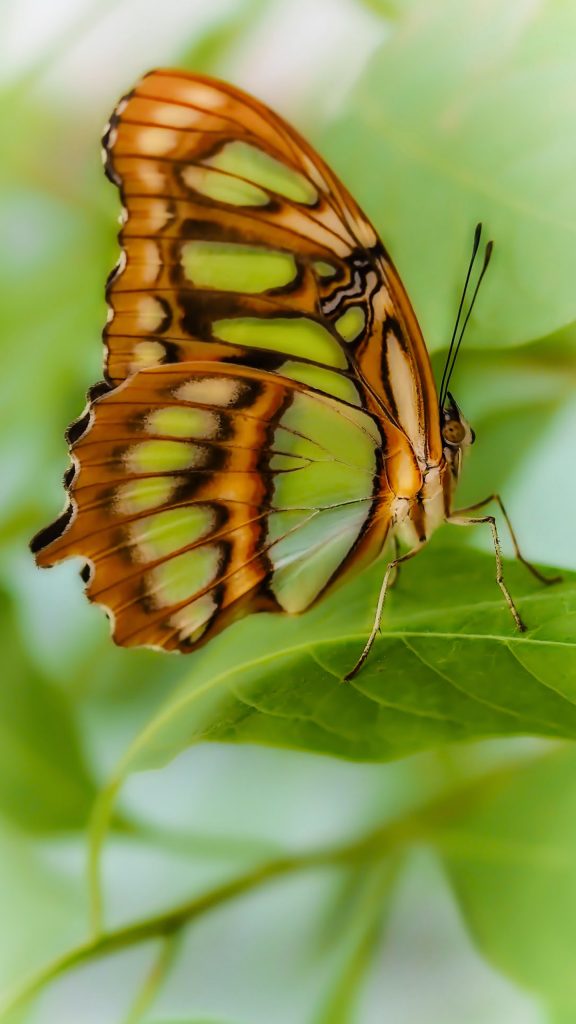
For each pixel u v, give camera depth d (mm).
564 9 625
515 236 626
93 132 647
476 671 614
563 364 643
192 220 624
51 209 646
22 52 648
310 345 630
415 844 635
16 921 654
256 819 663
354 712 613
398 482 635
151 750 623
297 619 636
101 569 629
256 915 654
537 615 619
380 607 623
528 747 638
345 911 646
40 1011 634
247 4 645
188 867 658
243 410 630
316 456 635
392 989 645
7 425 650
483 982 646
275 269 626
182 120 620
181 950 641
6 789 648
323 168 621
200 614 635
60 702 653
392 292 625
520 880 631
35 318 647
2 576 655
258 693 620
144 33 647
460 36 627
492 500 635
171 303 626
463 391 646
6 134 646
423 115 627
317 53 642
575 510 660
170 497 630
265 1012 650
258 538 635
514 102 626
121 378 628
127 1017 628
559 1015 625
